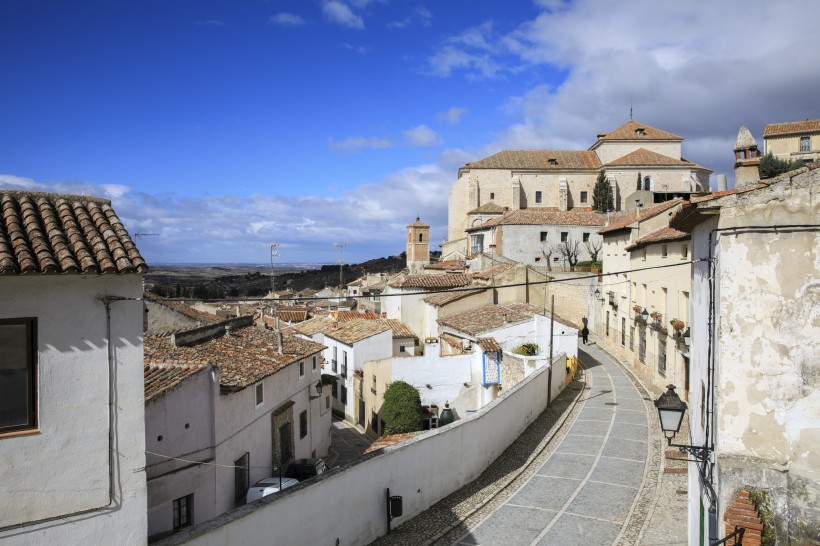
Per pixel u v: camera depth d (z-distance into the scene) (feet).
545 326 113.80
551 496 60.64
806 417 31.65
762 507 31.96
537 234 205.36
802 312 31.68
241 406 66.85
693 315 45.62
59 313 32.63
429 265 231.71
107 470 33.86
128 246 35.24
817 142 239.30
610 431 81.76
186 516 56.70
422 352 143.23
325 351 141.69
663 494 59.57
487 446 70.03
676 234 88.74
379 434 108.99
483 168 294.05
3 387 31.71
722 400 32.83
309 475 78.69
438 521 55.57
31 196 37.35
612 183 273.95
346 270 445.37
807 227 31.48
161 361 61.67
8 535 31.17
